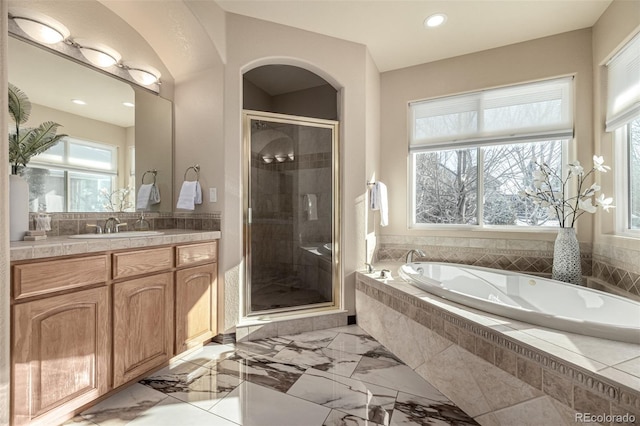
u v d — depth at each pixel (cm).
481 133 299
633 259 206
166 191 263
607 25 235
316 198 285
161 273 191
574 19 249
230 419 149
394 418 150
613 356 110
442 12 241
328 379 186
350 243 283
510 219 296
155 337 186
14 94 173
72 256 144
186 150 263
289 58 259
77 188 204
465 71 304
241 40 246
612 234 238
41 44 185
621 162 235
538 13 242
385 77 340
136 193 241
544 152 284
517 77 283
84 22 205
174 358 204
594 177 257
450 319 164
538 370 117
